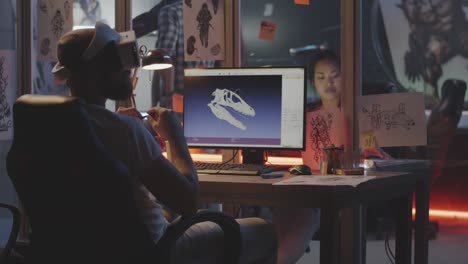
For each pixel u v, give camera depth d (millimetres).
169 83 4023
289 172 2717
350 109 2998
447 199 3836
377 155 3066
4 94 3730
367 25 4047
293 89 2881
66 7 3578
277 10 4543
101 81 1834
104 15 4105
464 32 3797
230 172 2619
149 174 1777
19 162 1788
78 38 1814
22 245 2365
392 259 3590
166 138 2029
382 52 4016
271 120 2908
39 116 1694
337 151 2680
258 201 2283
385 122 2896
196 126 3021
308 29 4496
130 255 1743
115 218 1710
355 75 2996
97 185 1682
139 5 4230
